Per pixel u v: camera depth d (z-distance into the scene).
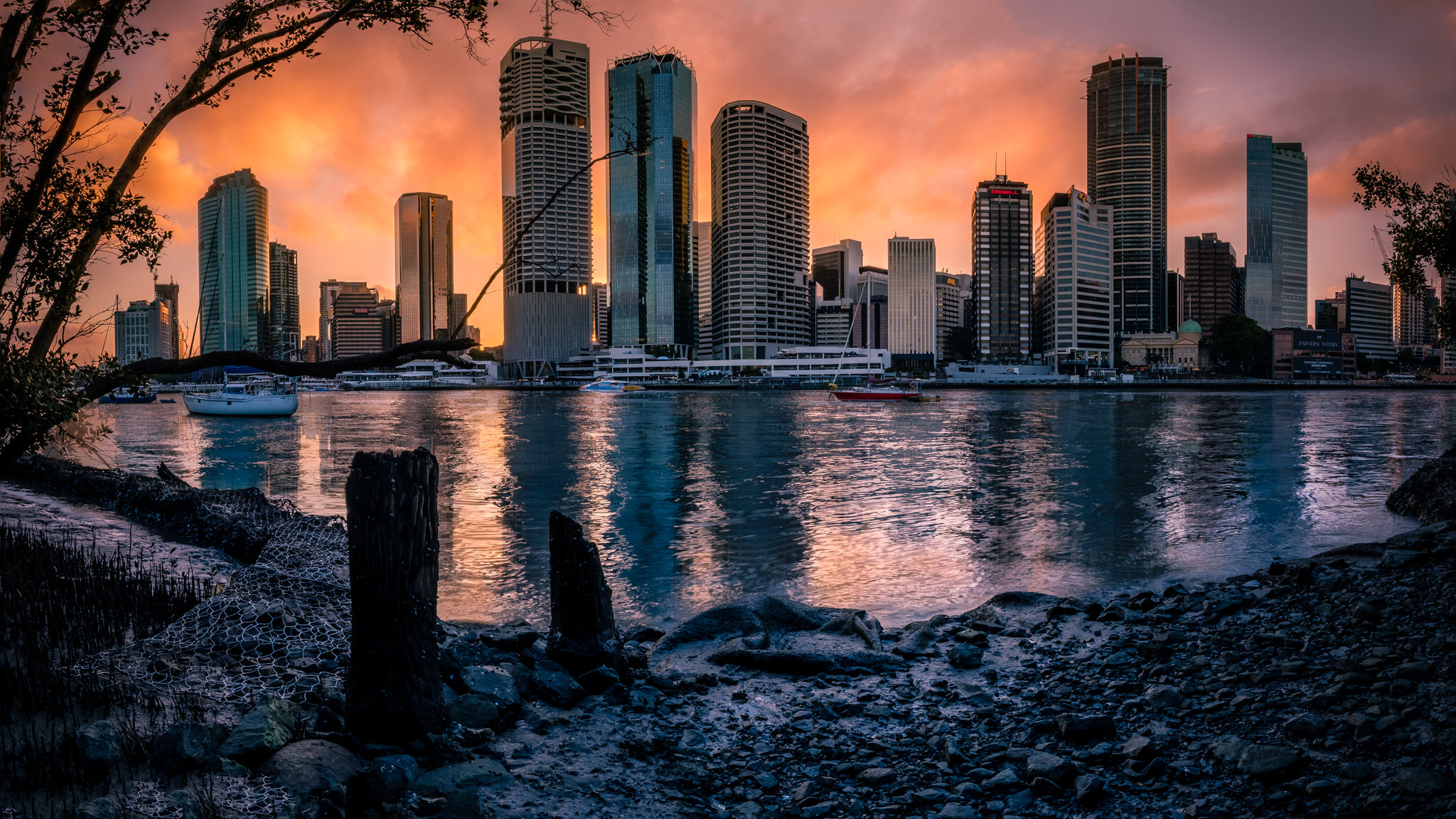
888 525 22.22
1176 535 19.80
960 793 5.49
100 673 6.23
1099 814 5.18
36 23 8.87
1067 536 19.98
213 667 6.74
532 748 5.97
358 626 5.66
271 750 5.19
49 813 4.25
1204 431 66.00
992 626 10.36
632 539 20.42
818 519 23.52
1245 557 16.94
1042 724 6.62
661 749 6.13
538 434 67.25
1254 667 7.77
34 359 9.58
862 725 6.93
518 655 8.05
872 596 14.27
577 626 7.80
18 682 5.76
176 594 9.66
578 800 5.21
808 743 6.47
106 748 4.82
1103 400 155.38
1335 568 11.51
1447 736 5.55
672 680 8.35
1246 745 5.83
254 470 39.12
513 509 25.95
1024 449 50.00
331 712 5.88
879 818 5.21
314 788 4.84
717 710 7.25
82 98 9.13
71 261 9.61
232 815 4.36
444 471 38.66
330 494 30.09
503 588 15.16
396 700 5.59
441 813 4.80
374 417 101.19
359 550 5.63
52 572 9.57
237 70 9.27
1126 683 7.66
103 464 41.50
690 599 14.23
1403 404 127.69
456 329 7.23
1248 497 26.81
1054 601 11.61
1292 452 45.53
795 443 56.41
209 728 5.10
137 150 9.45
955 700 7.59
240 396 92.56
